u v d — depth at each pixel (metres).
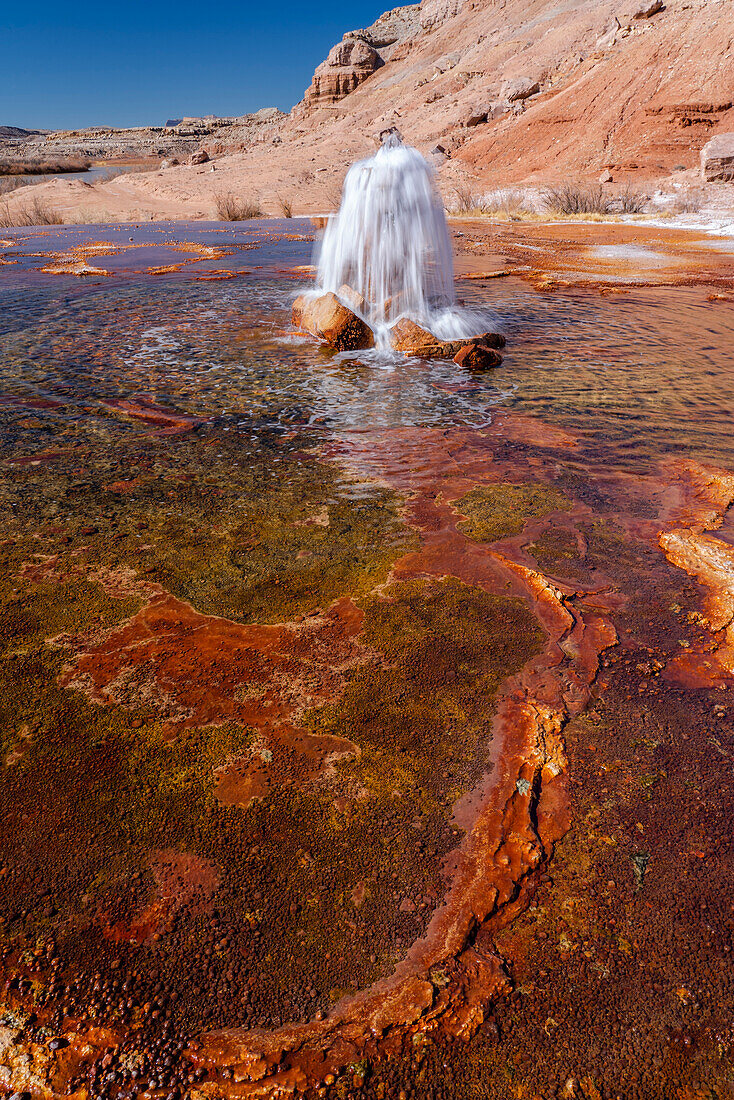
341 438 4.39
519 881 1.49
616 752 1.85
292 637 2.33
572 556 2.88
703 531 3.10
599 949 1.36
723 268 11.99
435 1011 1.24
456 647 2.27
